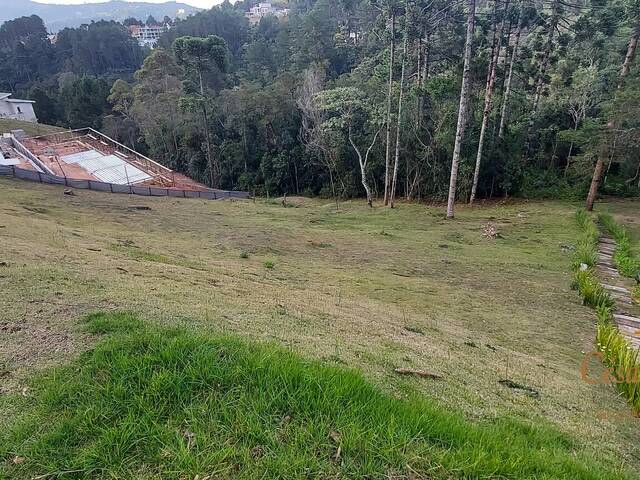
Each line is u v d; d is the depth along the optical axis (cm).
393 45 1912
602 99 2259
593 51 2538
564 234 1573
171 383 285
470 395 423
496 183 2248
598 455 361
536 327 820
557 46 2377
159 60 3688
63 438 247
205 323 445
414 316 757
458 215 1950
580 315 908
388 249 1334
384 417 284
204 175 3291
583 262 1216
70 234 941
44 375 305
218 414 270
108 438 244
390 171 2455
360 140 2486
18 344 348
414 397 356
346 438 259
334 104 2253
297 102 2744
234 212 1828
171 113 3416
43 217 1152
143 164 3167
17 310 409
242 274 847
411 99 2181
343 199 2653
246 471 234
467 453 265
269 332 469
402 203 2323
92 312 416
